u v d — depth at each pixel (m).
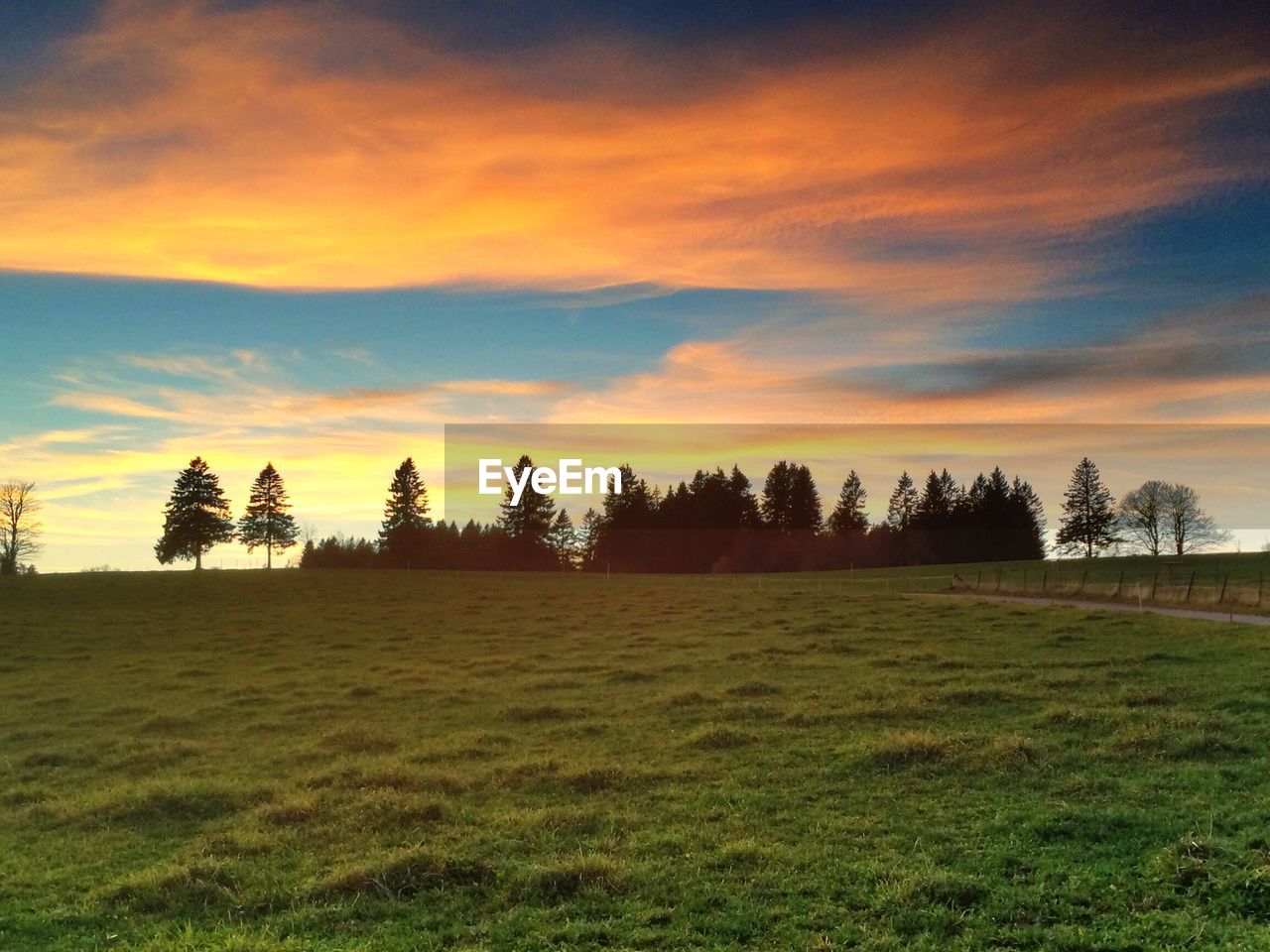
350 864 13.16
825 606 53.88
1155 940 9.81
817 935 10.29
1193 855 11.96
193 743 23.56
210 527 118.81
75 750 23.55
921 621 44.75
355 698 30.03
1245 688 24.12
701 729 21.53
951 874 11.70
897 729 21.50
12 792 18.97
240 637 49.16
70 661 41.41
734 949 10.05
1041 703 23.73
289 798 16.73
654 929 10.61
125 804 17.00
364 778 17.88
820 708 24.09
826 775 17.55
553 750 20.98
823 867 12.54
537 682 31.16
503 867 12.71
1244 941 9.62
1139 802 14.94
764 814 15.30
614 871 12.21
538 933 10.55
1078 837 13.33
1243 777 16.05
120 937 11.02
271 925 11.15
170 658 41.84
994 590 66.44
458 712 26.81
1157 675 27.11
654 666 33.62
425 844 13.96
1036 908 10.81
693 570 139.62
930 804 15.38
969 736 19.53
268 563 137.25
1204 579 71.00
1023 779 16.53
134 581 85.06
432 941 10.45
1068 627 40.00
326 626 53.47
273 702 30.05
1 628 53.31
